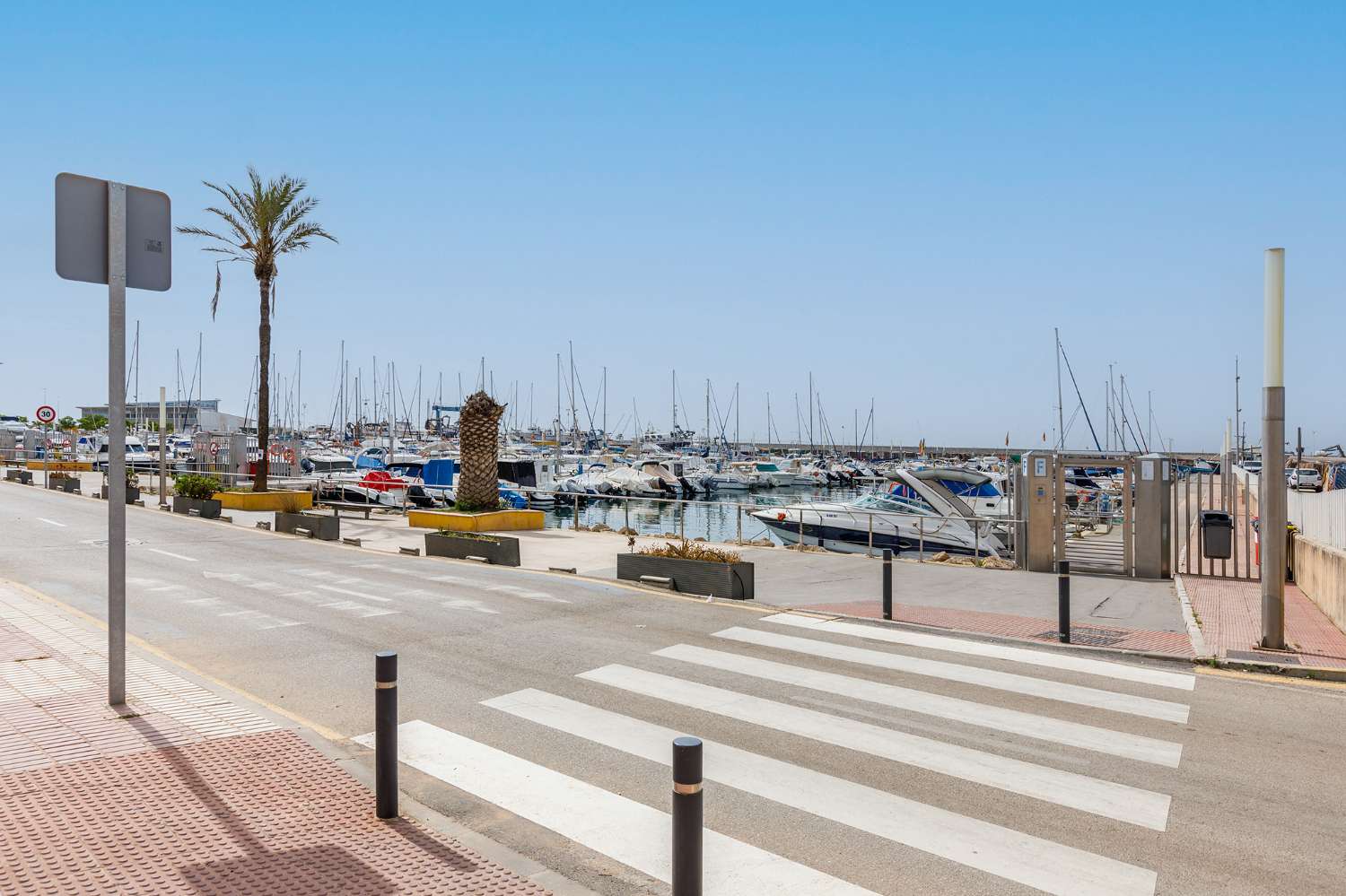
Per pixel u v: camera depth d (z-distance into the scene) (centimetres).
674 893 396
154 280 739
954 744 728
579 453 10162
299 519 2370
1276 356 1036
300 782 607
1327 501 1414
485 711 807
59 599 1351
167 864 482
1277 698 862
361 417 10944
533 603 1338
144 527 2428
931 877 507
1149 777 659
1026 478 1834
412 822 551
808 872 511
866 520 2656
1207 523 1642
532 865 499
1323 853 539
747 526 5591
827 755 700
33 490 3741
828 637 1115
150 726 708
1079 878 507
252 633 1125
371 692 866
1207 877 508
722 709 818
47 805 555
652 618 1227
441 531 2478
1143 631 1167
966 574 1709
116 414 740
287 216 3288
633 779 649
